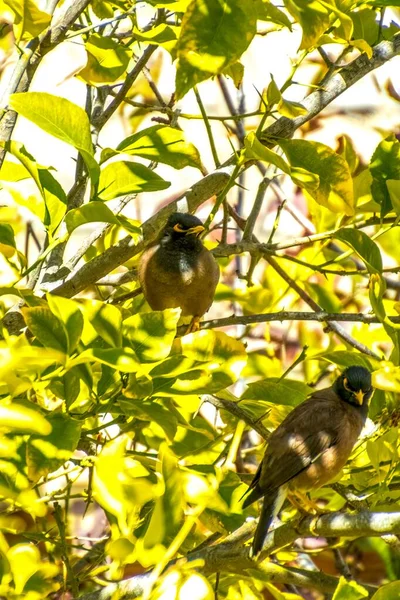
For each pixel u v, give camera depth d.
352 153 9.72
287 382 8.18
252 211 8.68
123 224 6.20
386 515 5.89
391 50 8.55
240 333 11.52
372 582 10.10
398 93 12.64
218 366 5.66
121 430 6.54
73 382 5.82
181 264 8.88
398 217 7.78
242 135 11.30
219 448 8.15
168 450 4.80
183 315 9.30
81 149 6.35
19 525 8.27
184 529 4.72
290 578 7.04
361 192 8.82
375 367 7.69
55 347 5.30
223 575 6.92
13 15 7.18
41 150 15.44
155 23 8.13
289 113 7.36
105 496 4.61
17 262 8.33
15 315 7.35
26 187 8.81
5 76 9.41
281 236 12.77
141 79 11.40
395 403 7.78
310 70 12.98
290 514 8.66
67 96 14.37
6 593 5.23
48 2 7.30
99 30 8.68
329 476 7.85
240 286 11.59
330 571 10.00
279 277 10.51
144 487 4.70
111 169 6.91
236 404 7.82
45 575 5.52
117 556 4.72
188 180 14.80
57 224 6.71
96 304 5.38
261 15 7.12
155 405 5.57
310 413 7.99
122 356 4.95
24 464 5.54
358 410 8.30
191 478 5.01
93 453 7.22
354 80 8.48
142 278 9.02
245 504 7.12
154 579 4.61
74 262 8.21
